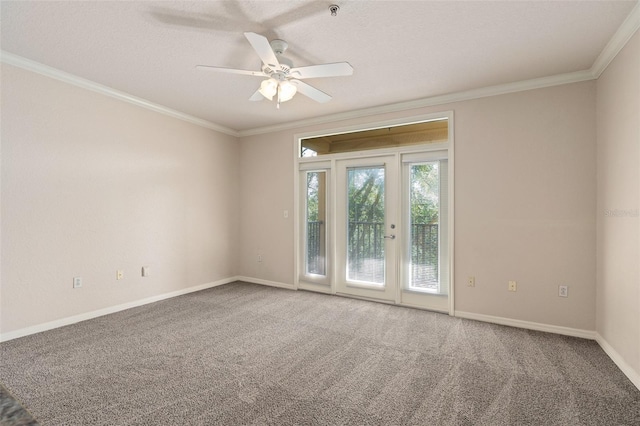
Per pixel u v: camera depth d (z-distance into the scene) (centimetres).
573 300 283
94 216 323
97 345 257
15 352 242
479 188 323
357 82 306
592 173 276
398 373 216
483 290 321
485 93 317
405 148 369
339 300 392
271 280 469
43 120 283
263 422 166
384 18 205
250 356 240
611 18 202
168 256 397
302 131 441
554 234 290
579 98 280
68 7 195
